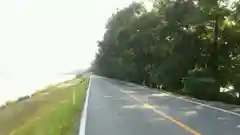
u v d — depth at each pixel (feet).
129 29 253.03
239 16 122.52
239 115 50.01
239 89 111.86
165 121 44.11
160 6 161.27
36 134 37.96
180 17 140.67
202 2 127.75
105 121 44.65
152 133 34.71
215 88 99.40
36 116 67.21
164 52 168.25
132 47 237.25
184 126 39.34
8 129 63.31
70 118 47.78
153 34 206.69
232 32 126.72
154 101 77.82
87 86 161.17
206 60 130.72
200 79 99.30
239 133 34.27
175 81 150.61
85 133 35.14
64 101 85.51
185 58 135.03
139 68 231.71
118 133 35.04
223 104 69.21
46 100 110.32
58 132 35.32
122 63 282.77
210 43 130.21
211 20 129.90
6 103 116.37
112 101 77.87
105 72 396.16
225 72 125.29
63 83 254.06
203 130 36.27
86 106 65.92
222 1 127.44
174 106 65.46
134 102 74.95
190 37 134.31
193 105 67.41
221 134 33.73
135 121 44.47
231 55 128.77
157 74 176.14
